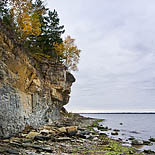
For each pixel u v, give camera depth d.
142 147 21.52
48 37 45.44
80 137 24.00
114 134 33.41
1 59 17.33
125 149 18.84
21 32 29.75
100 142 21.94
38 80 28.58
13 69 19.91
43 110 31.28
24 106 22.58
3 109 16.77
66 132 23.47
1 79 16.83
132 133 38.00
